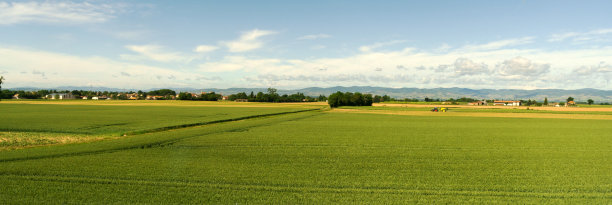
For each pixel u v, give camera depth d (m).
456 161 19.02
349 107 109.44
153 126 38.19
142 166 16.91
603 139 29.27
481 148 23.94
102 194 12.51
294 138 28.58
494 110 92.38
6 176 14.66
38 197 12.07
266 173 15.80
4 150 21.50
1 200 11.70
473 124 45.62
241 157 19.75
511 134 33.06
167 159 18.81
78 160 18.17
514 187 13.77
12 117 50.38
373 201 12.06
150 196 12.37
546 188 13.70
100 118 50.84
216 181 14.41
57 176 14.84
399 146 24.59
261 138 28.41
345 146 24.38
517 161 19.09
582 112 81.00
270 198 12.30
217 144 24.73
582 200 12.27
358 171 16.39
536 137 30.62
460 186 13.91
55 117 51.41
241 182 14.30
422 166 17.67
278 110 82.50
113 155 19.83
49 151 20.80
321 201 12.04
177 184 13.88
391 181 14.60
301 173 15.90
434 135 31.77
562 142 27.30
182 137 28.62
